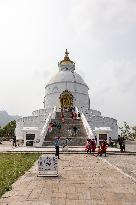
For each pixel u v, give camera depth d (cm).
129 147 5384
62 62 8900
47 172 1694
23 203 1053
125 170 2031
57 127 5384
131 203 1062
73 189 1317
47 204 1043
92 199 1124
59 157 3016
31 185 1413
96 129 4875
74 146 4591
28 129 4919
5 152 3562
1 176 1658
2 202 1066
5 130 10894
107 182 1502
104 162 2580
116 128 7100
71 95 8044
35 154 3306
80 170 1989
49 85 8312
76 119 6094
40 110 7338
